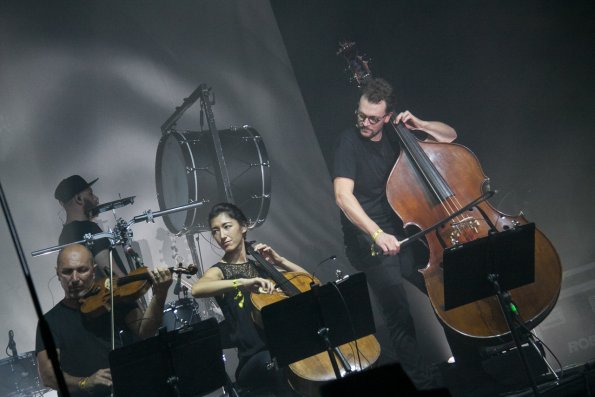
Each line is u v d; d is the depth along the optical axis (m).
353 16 7.32
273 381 4.31
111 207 5.74
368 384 1.72
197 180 6.56
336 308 3.80
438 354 6.16
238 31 8.41
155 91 8.27
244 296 4.48
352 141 5.44
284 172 8.16
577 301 5.29
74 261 4.39
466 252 3.93
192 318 5.58
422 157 4.99
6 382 5.88
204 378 3.77
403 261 5.17
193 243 7.05
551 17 6.19
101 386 4.18
